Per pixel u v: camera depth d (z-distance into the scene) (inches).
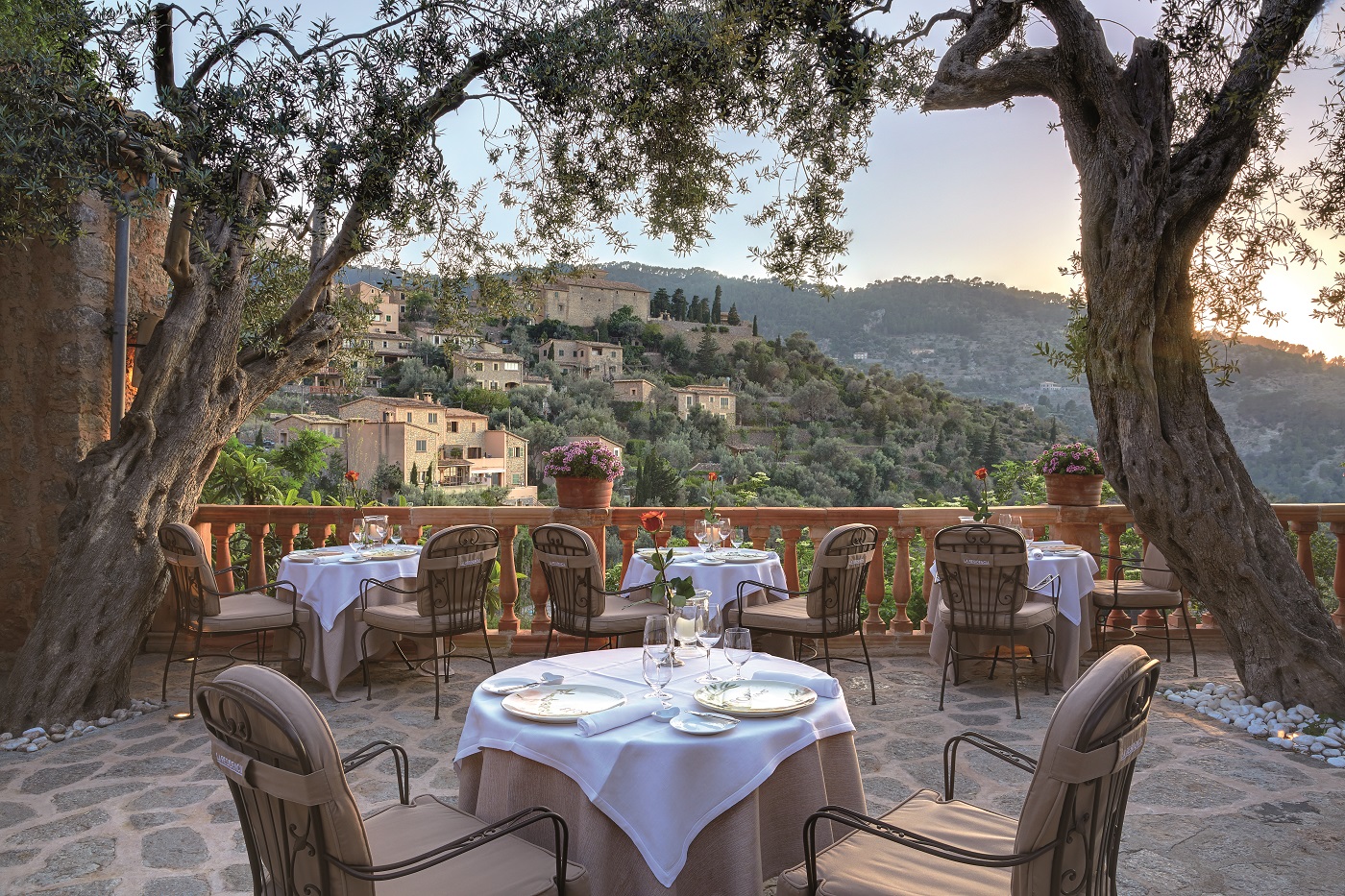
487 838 74.1
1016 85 193.5
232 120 172.4
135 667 236.8
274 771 66.4
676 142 215.2
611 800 85.6
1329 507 246.1
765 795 92.0
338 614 207.3
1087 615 220.2
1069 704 68.1
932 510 252.1
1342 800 143.1
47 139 167.9
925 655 251.1
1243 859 122.1
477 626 204.8
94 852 127.0
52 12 164.6
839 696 102.4
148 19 172.9
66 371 229.8
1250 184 213.5
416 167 190.4
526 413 2832.2
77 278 229.6
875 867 81.3
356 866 67.0
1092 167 189.5
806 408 3777.1
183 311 207.2
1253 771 156.6
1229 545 188.9
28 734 177.6
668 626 98.7
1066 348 220.2
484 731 95.9
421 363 2797.7
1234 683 215.0
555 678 106.0
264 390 229.1
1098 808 70.6
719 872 86.7
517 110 207.3
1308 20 172.4
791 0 180.1
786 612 206.4
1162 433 192.1
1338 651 184.9
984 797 145.9
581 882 80.8
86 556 192.1
